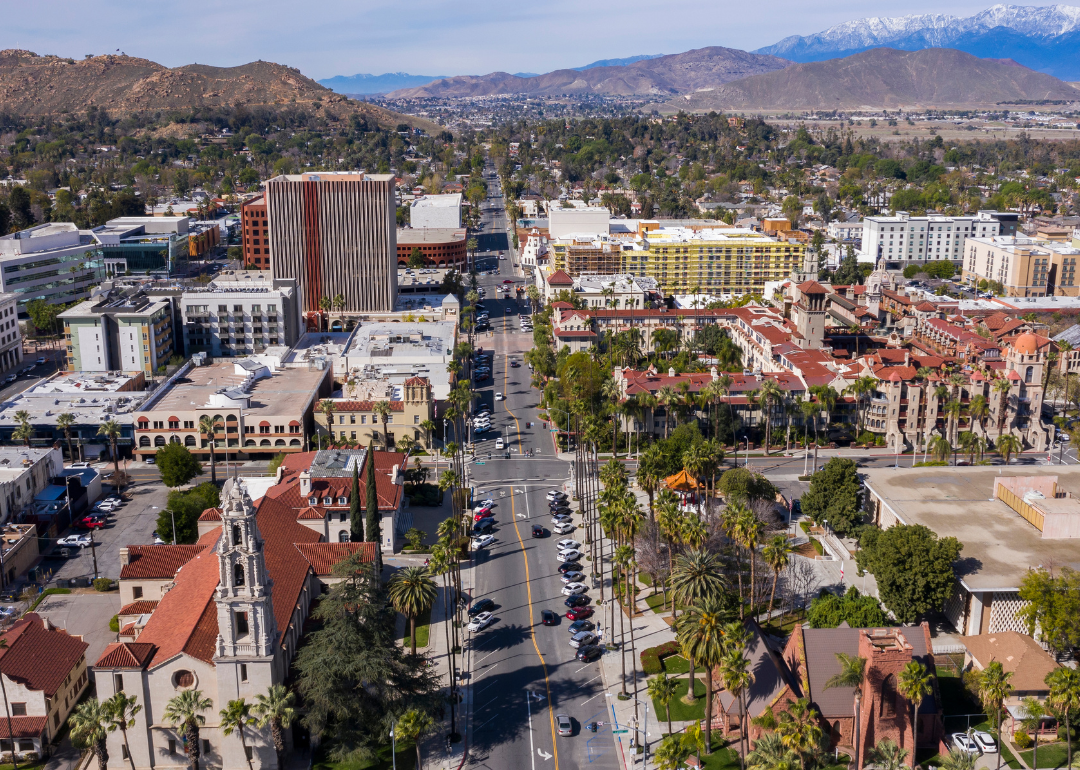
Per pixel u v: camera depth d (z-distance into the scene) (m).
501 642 173.62
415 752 143.50
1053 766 137.25
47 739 142.50
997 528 190.88
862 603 169.00
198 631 137.62
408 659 149.62
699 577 144.38
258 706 132.00
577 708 154.25
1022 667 150.50
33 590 191.75
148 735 136.62
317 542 181.75
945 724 147.38
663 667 164.75
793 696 139.88
